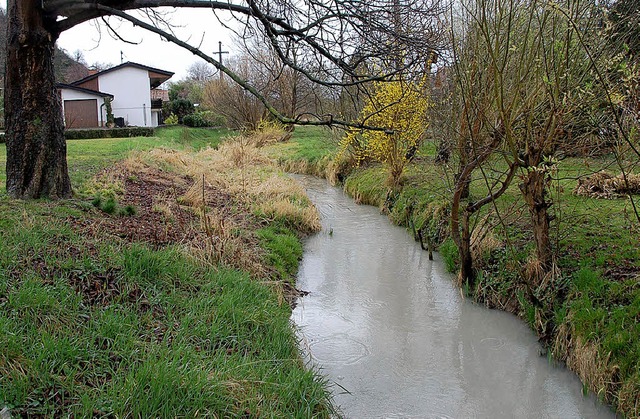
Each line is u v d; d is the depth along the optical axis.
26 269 5.23
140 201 10.12
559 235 7.71
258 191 13.38
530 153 6.59
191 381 4.16
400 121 13.91
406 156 14.70
